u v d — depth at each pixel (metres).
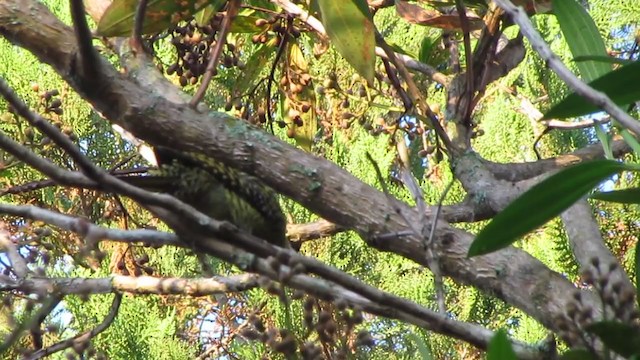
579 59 2.82
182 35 3.41
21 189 3.13
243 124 3.10
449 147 3.28
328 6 3.19
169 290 3.07
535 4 3.32
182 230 2.98
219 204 3.16
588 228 3.07
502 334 2.64
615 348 2.78
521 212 2.80
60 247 3.51
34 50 3.07
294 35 3.50
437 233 3.04
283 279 2.87
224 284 3.07
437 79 3.48
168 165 3.15
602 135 2.92
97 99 3.08
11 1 3.08
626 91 2.80
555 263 3.73
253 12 3.56
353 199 3.06
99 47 3.54
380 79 3.52
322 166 3.08
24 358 2.93
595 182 2.79
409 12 3.44
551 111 2.81
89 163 2.87
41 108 3.41
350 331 2.90
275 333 2.88
